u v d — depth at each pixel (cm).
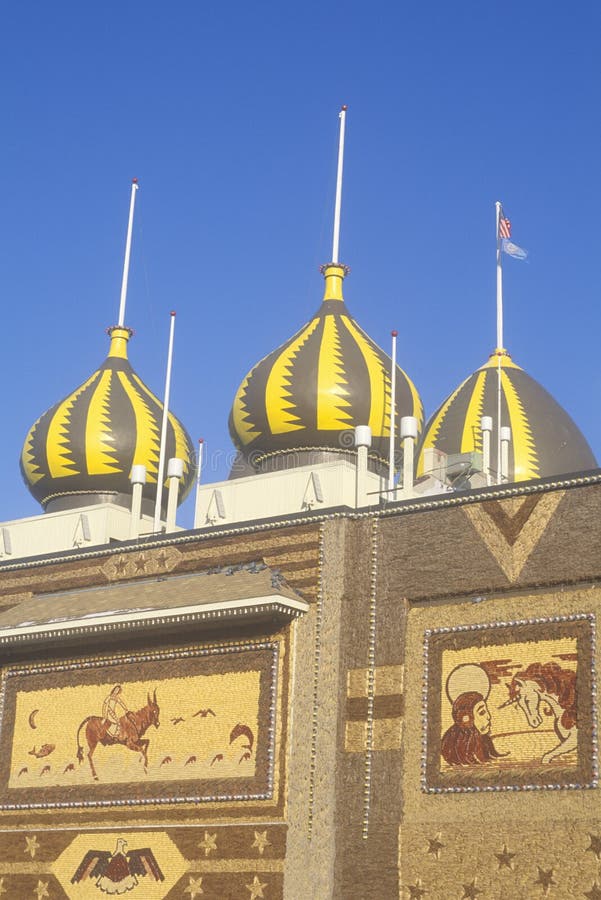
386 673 3253
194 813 3388
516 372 4819
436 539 3281
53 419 4691
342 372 4306
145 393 4806
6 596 3984
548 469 4559
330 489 3947
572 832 2914
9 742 3753
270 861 3244
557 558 3100
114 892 3447
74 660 3709
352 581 3369
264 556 3525
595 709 2959
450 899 3023
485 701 3109
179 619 3428
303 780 3259
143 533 4269
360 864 3141
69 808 3591
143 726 3538
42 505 4747
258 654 3412
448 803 3088
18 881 3612
